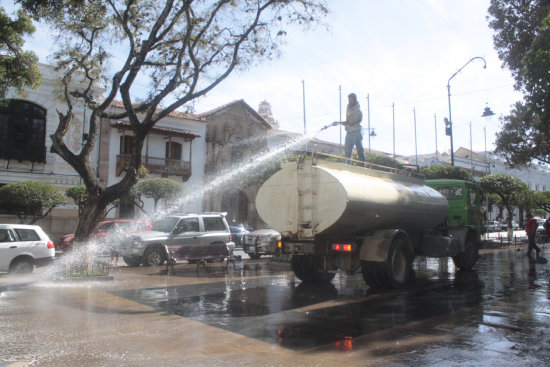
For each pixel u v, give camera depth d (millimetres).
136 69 10484
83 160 10281
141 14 11734
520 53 14984
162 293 8516
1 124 23078
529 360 4371
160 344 4969
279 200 8898
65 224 22328
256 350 4734
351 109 11219
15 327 5730
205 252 12781
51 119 24312
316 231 8375
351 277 11148
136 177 10734
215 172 31844
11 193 18047
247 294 8430
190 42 11711
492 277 11102
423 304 7375
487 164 54719
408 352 4645
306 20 11375
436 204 11312
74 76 23969
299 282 10148
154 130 28109
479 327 5730
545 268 13242
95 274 10375
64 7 10719
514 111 19656
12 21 11008
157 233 13633
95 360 4391
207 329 5656
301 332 5504
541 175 61281
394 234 8977
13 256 10617
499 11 15352
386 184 9766
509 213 26438
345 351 4688
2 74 11047
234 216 33438
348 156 11086
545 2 13859
